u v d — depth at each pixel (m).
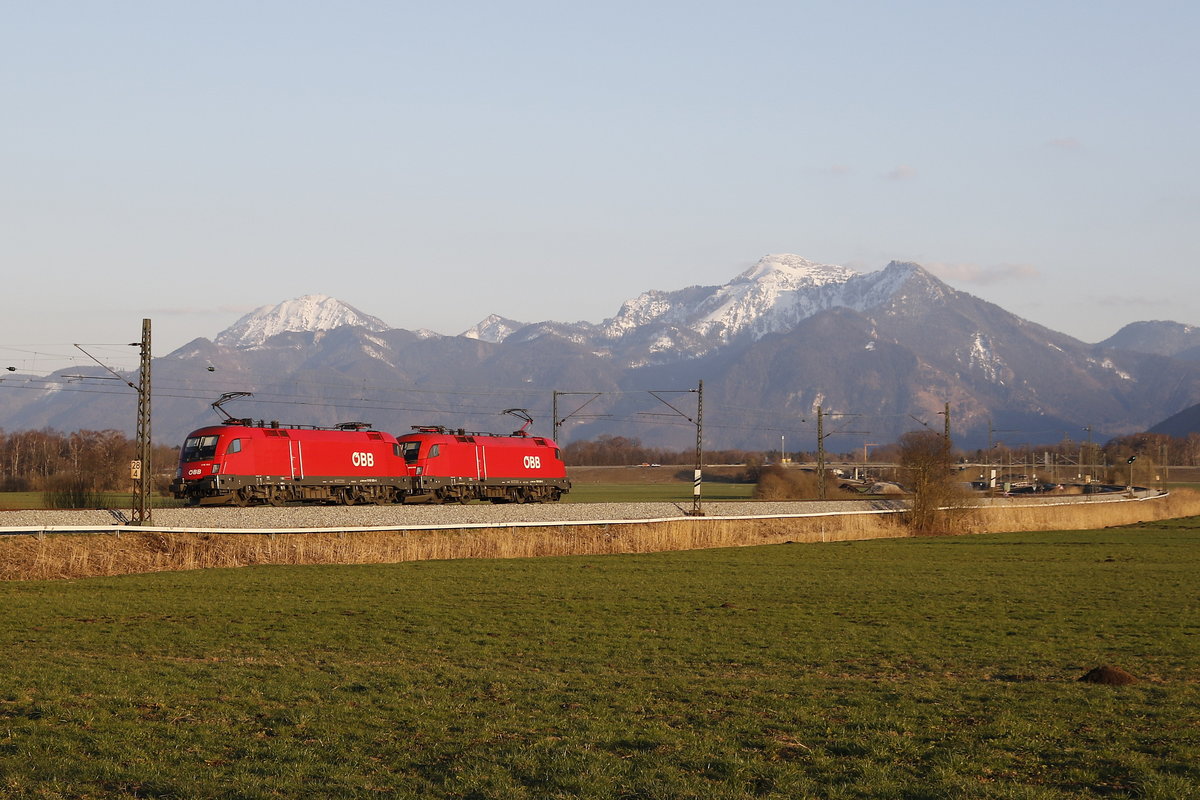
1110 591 49.06
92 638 32.50
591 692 23.31
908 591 48.41
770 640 33.31
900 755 17.94
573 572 55.12
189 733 19.08
